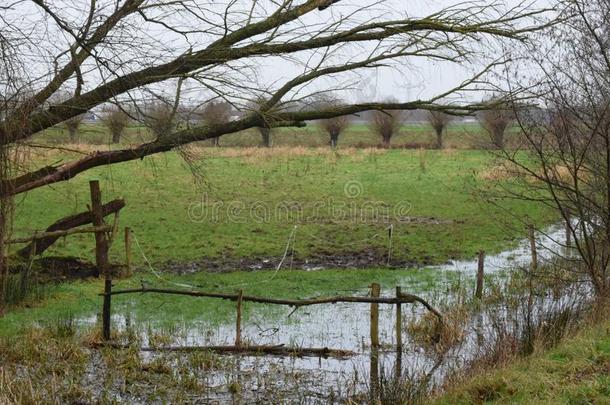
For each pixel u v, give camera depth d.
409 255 22.53
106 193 32.75
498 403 8.05
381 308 15.65
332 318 14.72
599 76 13.02
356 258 22.05
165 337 12.80
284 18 15.40
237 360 11.86
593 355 8.87
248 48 15.16
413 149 56.31
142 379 10.77
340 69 15.56
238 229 25.98
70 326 13.20
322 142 64.62
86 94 14.60
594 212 12.91
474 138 17.95
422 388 9.59
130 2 14.69
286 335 13.42
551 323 10.96
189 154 16.72
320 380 10.87
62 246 22.31
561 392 7.87
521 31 14.77
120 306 15.64
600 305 11.59
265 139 56.94
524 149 13.94
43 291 16.20
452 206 31.72
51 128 15.27
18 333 13.07
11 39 12.34
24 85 12.32
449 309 14.39
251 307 15.66
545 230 27.00
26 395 9.47
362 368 11.40
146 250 22.64
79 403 9.74
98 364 11.44
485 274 19.56
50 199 30.64
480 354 11.10
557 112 12.81
